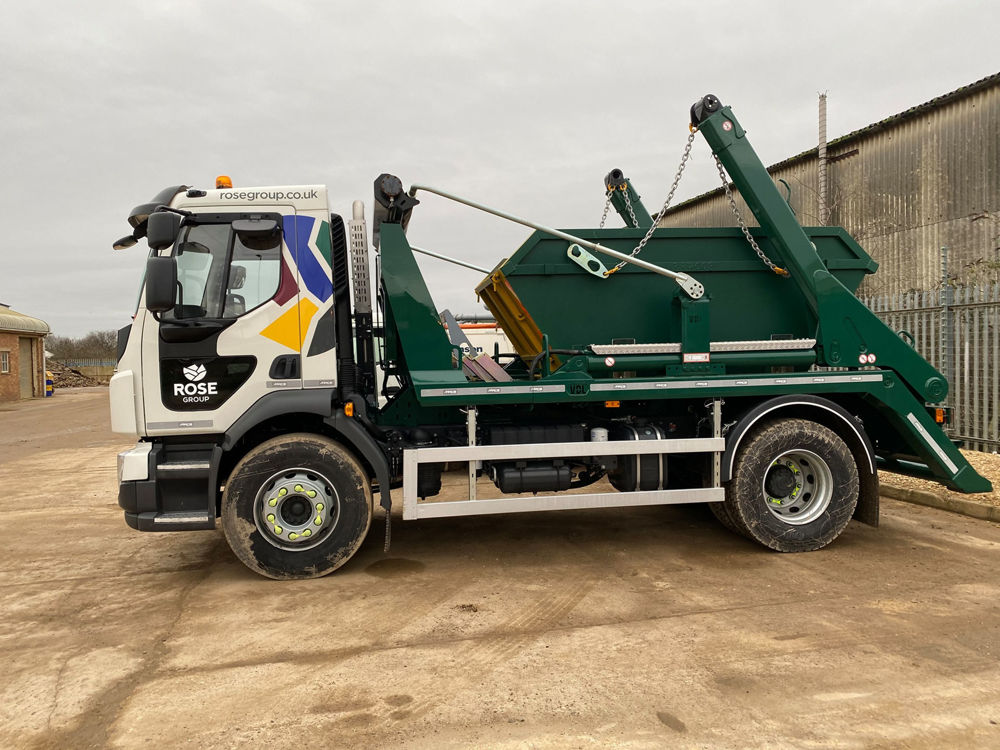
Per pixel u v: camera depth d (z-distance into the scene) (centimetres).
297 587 471
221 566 531
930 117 1241
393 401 562
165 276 431
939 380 570
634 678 322
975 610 405
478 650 359
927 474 589
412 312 517
